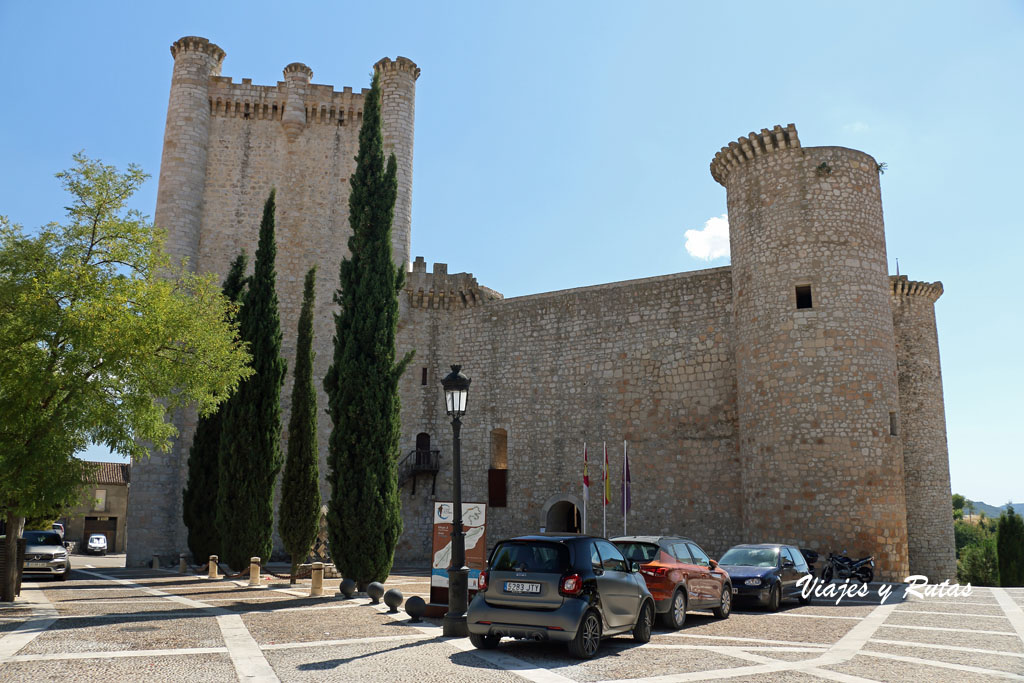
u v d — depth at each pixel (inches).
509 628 408.2
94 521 2271.2
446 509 620.4
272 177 1566.2
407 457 1477.6
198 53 1571.1
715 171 1242.0
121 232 709.3
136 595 742.5
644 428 1278.3
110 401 688.4
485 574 430.6
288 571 1133.7
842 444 1010.1
